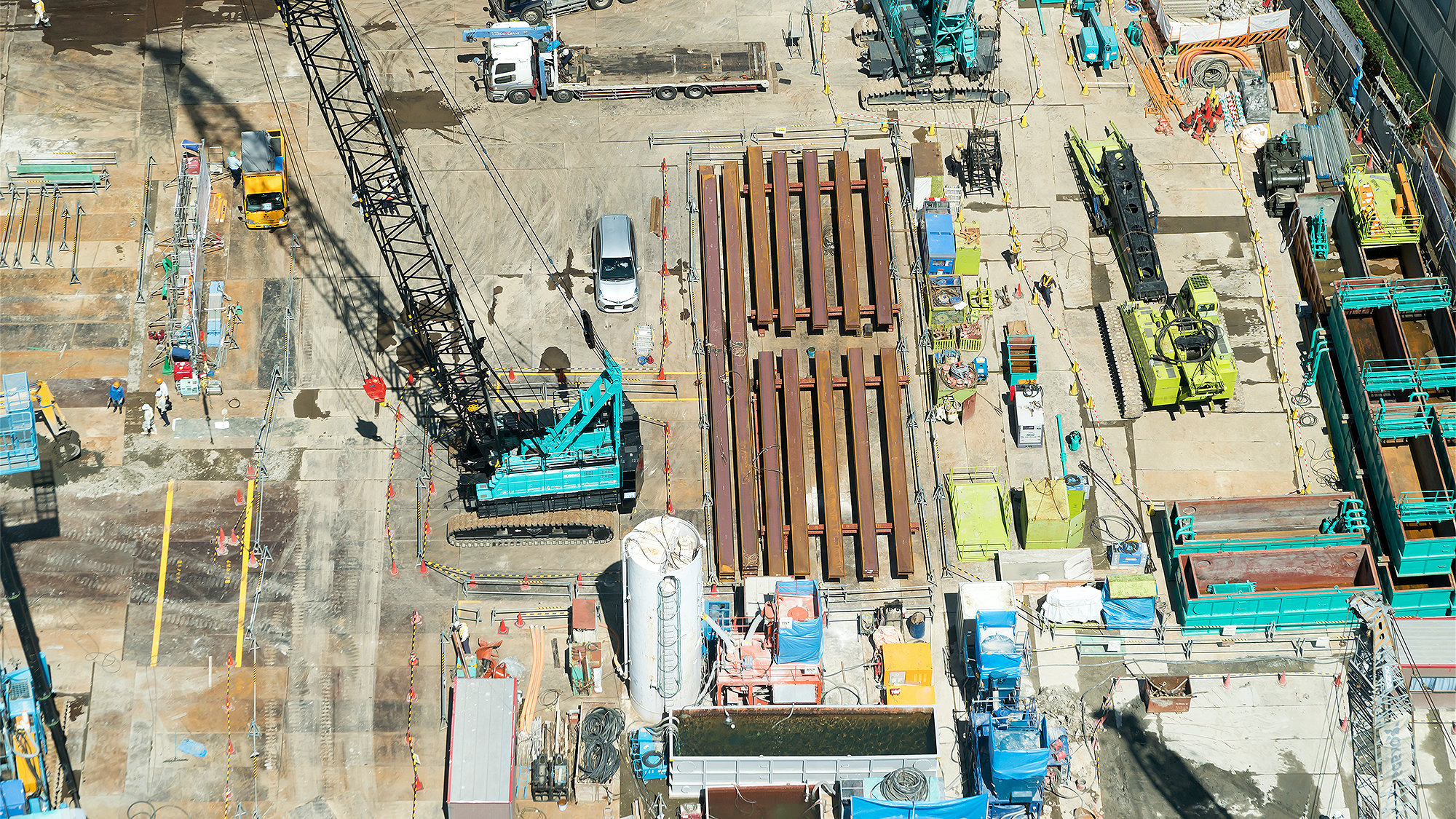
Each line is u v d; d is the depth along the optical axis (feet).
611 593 251.19
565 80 300.81
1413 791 231.50
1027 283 280.92
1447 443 257.75
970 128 299.17
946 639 246.68
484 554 254.68
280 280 280.31
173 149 294.05
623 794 232.94
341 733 237.66
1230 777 234.38
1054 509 250.78
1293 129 298.15
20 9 311.68
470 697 232.94
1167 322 266.98
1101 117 301.63
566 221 287.69
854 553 257.14
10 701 228.84
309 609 248.32
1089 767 235.81
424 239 270.67
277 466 261.44
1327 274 286.25
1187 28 308.40
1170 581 251.80
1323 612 245.45
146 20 311.27
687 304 278.67
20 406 250.57
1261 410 268.82
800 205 289.33
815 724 232.32
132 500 257.34
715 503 258.16
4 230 283.59
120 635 245.04
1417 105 301.43
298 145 295.28
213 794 232.53
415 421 266.57
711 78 300.40
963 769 234.99
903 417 266.98
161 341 271.69
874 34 310.65
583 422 247.29
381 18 314.14
